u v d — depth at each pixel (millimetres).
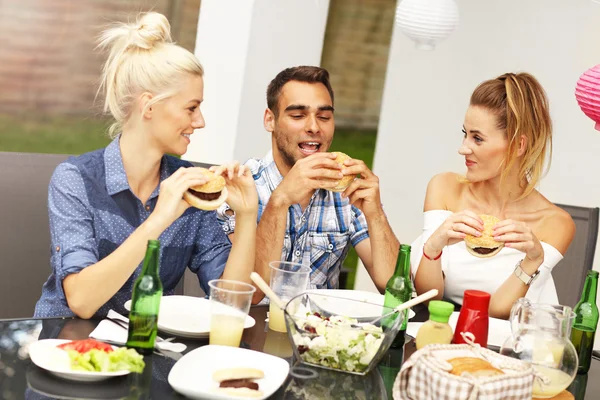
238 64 3852
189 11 6008
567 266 2709
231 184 1993
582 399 1611
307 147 2420
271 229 2195
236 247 2029
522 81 2432
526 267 2248
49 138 5961
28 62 5805
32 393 1327
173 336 1677
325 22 4047
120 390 1377
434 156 4691
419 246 2596
